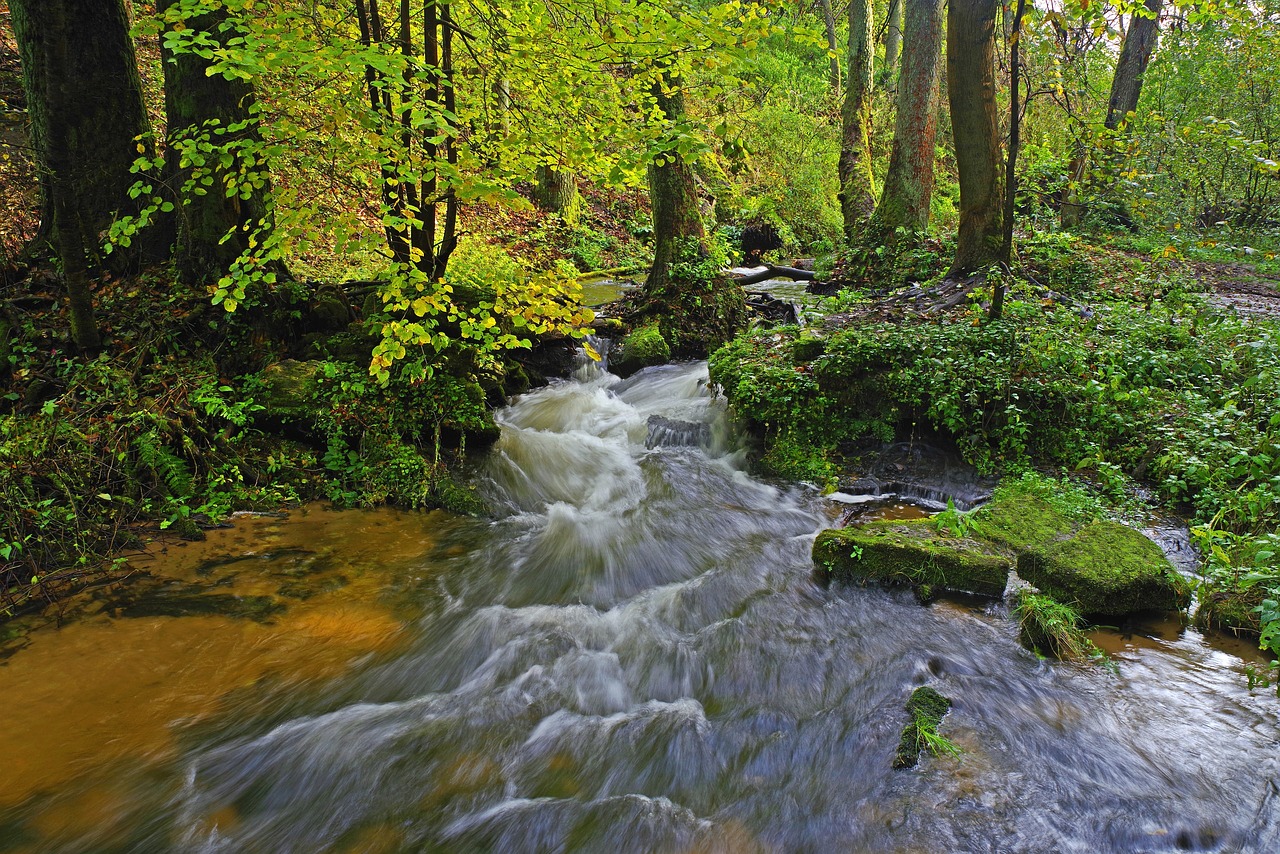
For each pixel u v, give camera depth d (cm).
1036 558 478
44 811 303
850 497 644
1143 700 379
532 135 538
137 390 586
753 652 436
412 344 677
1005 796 323
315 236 449
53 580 464
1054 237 1141
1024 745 351
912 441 691
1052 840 300
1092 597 446
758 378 732
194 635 423
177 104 646
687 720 382
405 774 342
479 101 633
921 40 1266
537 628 460
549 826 316
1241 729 356
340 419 633
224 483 580
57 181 534
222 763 338
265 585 481
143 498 539
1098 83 1689
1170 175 1037
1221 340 755
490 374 836
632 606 491
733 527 599
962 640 434
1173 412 641
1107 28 649
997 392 656
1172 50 1309
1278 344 686
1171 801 316
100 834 298
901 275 1159
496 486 657
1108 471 596
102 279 651
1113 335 771
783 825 315
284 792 329
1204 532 467
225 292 427
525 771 347
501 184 439
